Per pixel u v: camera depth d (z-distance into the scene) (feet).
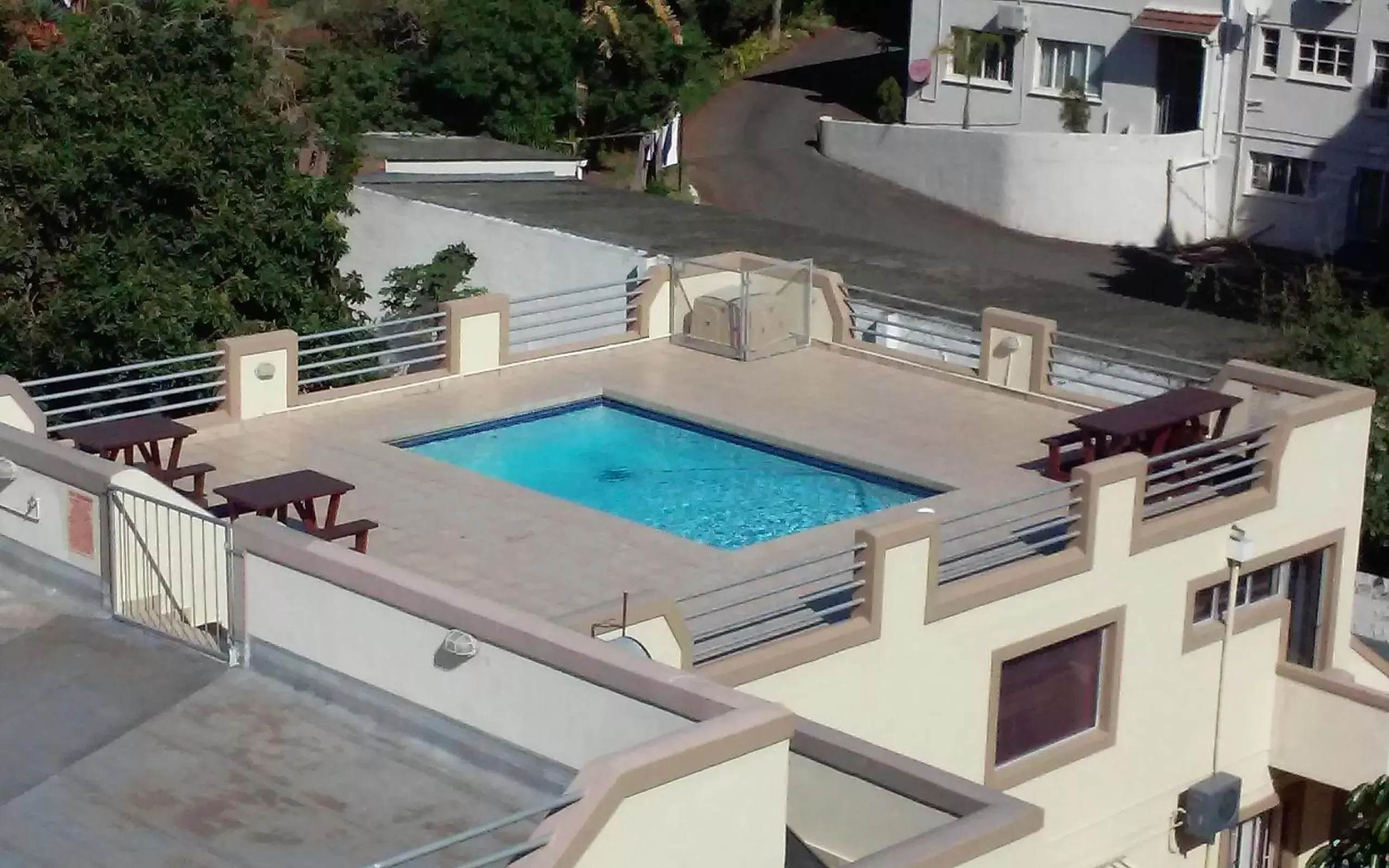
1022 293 103.81
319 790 43.86
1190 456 76.23
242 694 48.24
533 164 137.59
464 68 182.70
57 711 47.83
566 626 53.88
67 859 41.24
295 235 107.96
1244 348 96.48
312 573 47.39
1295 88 176.76
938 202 185.88
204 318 101.50
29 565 55.67
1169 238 179.83
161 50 109.09
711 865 38.63
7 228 100.27
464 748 44.65
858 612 62.18
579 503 78.13
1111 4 184.96
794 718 39.63
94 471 53.42
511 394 86.58
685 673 41.70
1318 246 177.78
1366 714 74.38
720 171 190.80
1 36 120.78
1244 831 77.71
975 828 45.80
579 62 190.90
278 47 170.19
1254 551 73.72
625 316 99.09
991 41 192.03
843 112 210.38
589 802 36.65
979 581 64.95
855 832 50.01
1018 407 86.63
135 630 52.49
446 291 114.62
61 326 99.40
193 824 42.63
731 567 68.54
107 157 102.58
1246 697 75.51
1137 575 69.87
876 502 78.18
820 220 178.60
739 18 231.91
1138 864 72.69
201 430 78.48
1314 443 75.56
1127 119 187.01
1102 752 70.33
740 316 92.02
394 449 78.89
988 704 65.92
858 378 90.63
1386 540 97.91
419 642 45.32
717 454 83.61
